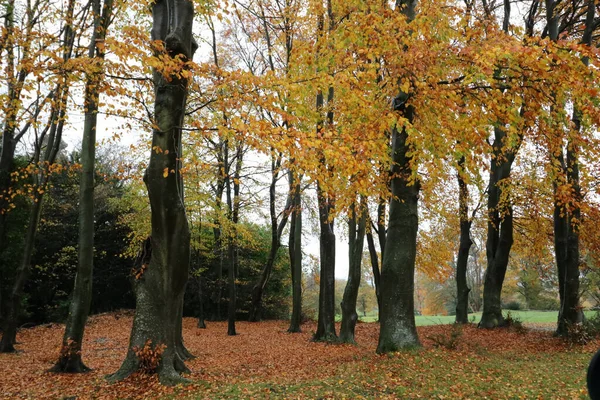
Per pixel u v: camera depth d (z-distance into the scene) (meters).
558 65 6.70
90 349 14.40
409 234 10.48
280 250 31.72
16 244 18.16
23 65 6.68
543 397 6.47
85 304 9.98
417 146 8.56
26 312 20.80
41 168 11.84
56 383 8.52
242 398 6.72
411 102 8.63
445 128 8.02
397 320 10.16
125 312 25.98
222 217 18.67
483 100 7.72
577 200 12.27
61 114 11.37
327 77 6.62
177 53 8.05
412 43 7.82
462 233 20.56
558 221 14.31
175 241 8.47
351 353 12.38
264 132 5.70
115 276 26.97
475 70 7.27
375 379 7.63
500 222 18.61
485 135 7.48
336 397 6.65
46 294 23.36
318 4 11.81
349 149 6.28
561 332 13.53
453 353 9.66
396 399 6.47
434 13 8.34
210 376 8.95
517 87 7.62
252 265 30.31
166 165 8.24
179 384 7.80
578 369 8.75
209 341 17.25
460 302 20.30
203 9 8.44
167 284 8.45
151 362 8.11
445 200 20.53
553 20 13.73
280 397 6.73
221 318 29.52
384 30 7.92
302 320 26.88
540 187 14.93
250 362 11.69
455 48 7.80
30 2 10.83
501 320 17.72
